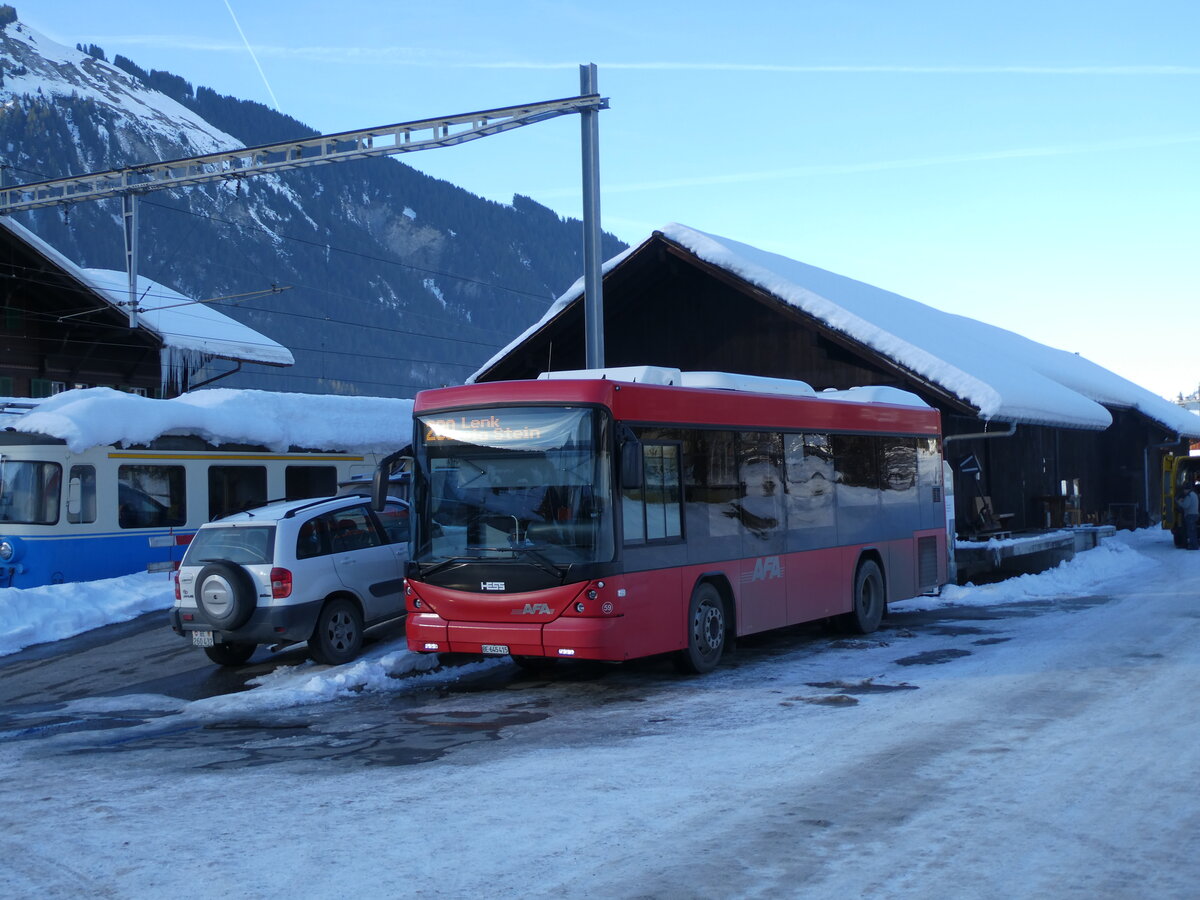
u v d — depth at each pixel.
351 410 26.47
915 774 7.27
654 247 26.38
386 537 13.82
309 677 12.02
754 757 7.91
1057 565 25.34
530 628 10.59
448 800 7.00
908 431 16.67
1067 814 6.33
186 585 12.73
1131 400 39.88
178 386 37.50
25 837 6.46
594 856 5.75
